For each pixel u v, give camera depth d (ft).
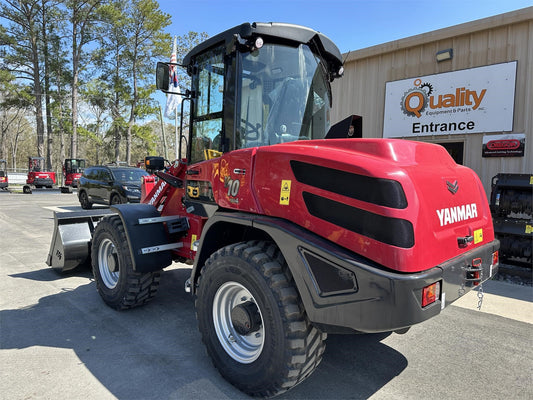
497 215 19.39
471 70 23.08
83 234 17.29
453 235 7.86
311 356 7.84
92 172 48.16
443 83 24.27
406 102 26.00
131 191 41.39
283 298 7.72
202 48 10.87
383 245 6.69
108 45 128.88
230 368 8.75
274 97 10.21
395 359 10.46
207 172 10.66
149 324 12.44
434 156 8.56
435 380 9.40
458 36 23.47
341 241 7.18
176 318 12.95
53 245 17.52
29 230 30.99
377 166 6.96
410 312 6.51
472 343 11.46
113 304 13.25
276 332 7.76
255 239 9.67
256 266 8.07
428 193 7.33
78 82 127.54
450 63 23.93
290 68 10.45
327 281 7.16
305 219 7.71
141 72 132.57
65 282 16.89
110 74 133.69
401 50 26.09
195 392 8.69
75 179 84.38
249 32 9.35
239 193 9.05
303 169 7.80
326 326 7.32
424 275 6.73
